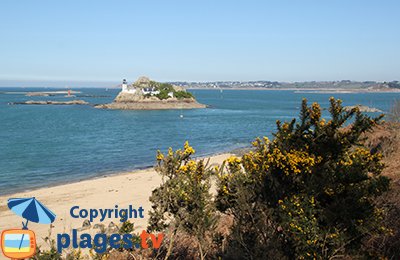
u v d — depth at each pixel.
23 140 49.03
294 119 5.50
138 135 55.97
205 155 38.06
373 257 5.07
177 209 6.33
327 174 5.00
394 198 6.64
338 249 4.77
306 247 4.68
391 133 17.28
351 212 4.82
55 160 35.25
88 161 35.03
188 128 65.81
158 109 119.94
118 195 20.83
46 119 81.88
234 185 5.92
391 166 12.13
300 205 4.78
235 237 5.54
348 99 172.62
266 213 5.32
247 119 83.44
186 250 7.32
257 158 5.62
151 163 34.22
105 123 74.50
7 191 23.78
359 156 5.27
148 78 140.00
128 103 121.81
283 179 5.27
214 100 184.25
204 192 6.09
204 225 6.05
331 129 5.25
